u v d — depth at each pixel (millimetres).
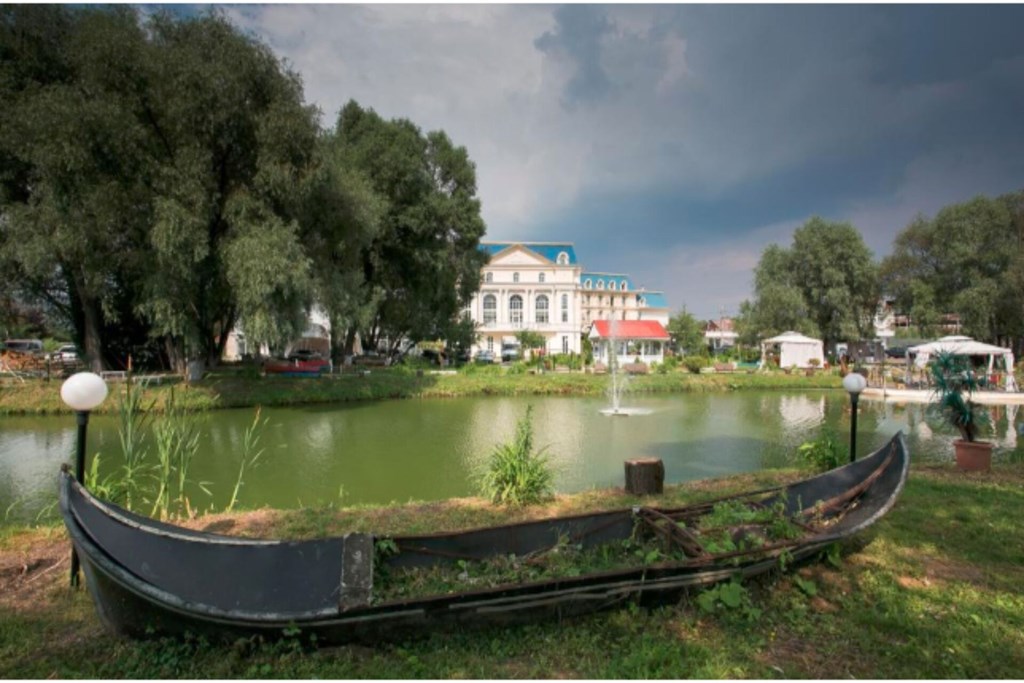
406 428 14617
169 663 2971
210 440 12672
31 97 15219
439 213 29703
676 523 4141
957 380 8023
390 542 3812
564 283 58938
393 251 31031
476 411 18406
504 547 4199
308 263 17453
